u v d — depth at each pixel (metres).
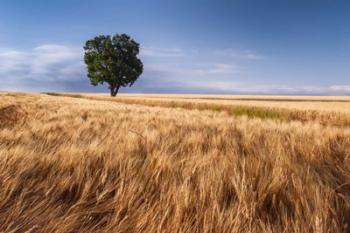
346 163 2.57
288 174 2.13
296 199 1.80
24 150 2.65
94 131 4.39
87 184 2.04
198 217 1.63
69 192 2.04
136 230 1.58
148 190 1.99
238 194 1.83
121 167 2.37
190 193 1.83
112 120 6.36
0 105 12.91
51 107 11.52
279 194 1.88
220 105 25.81
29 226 1.62
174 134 4.02
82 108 10.89
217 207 1.64
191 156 2.64
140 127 4.76
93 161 2.48
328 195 1.83
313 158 2.74
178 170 2.31
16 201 1.82
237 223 1.54
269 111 19.72
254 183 1.99
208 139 3.58
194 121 6.07
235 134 4.14
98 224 1.68
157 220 1.63
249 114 19.62
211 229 1.53
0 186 1.95
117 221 1.68
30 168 2.29
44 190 2.00
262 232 1.51
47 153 2.77
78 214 1.73
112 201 1.92
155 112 9.62
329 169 2.45
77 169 2.26
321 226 1.46
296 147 3.11
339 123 15.26
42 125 4.55
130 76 64.06
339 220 1.63
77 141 3.32
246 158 2.53
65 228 1.58
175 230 1.53
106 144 3.06
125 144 3.04
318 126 4.73
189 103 30.19
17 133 3.67
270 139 3.60
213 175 2.04
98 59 62.72
